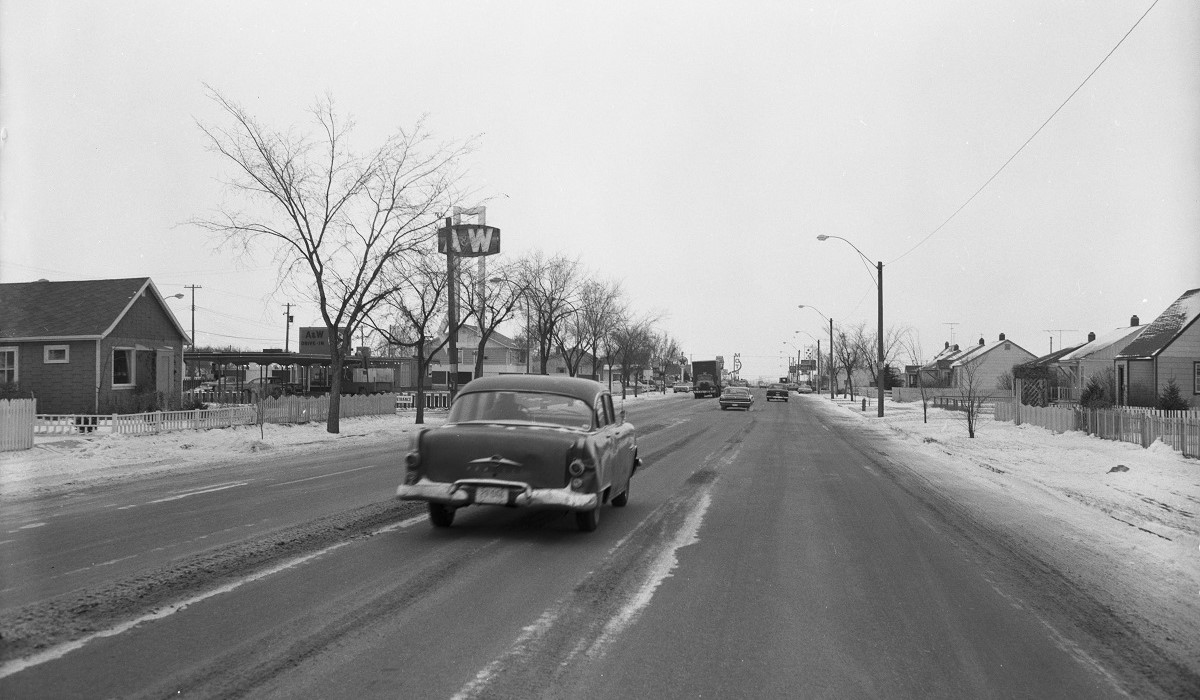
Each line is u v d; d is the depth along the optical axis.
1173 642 5.63
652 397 75.31
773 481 14.20
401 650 5.15
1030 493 12.92
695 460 17.78
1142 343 39.81
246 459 17.12
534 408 9.28
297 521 9.53
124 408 27.58
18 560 7.42
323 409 28.62
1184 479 14.22
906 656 5.27
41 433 20.38
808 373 164.38
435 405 40.66
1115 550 8.58
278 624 5.61
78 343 28.28
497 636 5.46
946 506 11.54
